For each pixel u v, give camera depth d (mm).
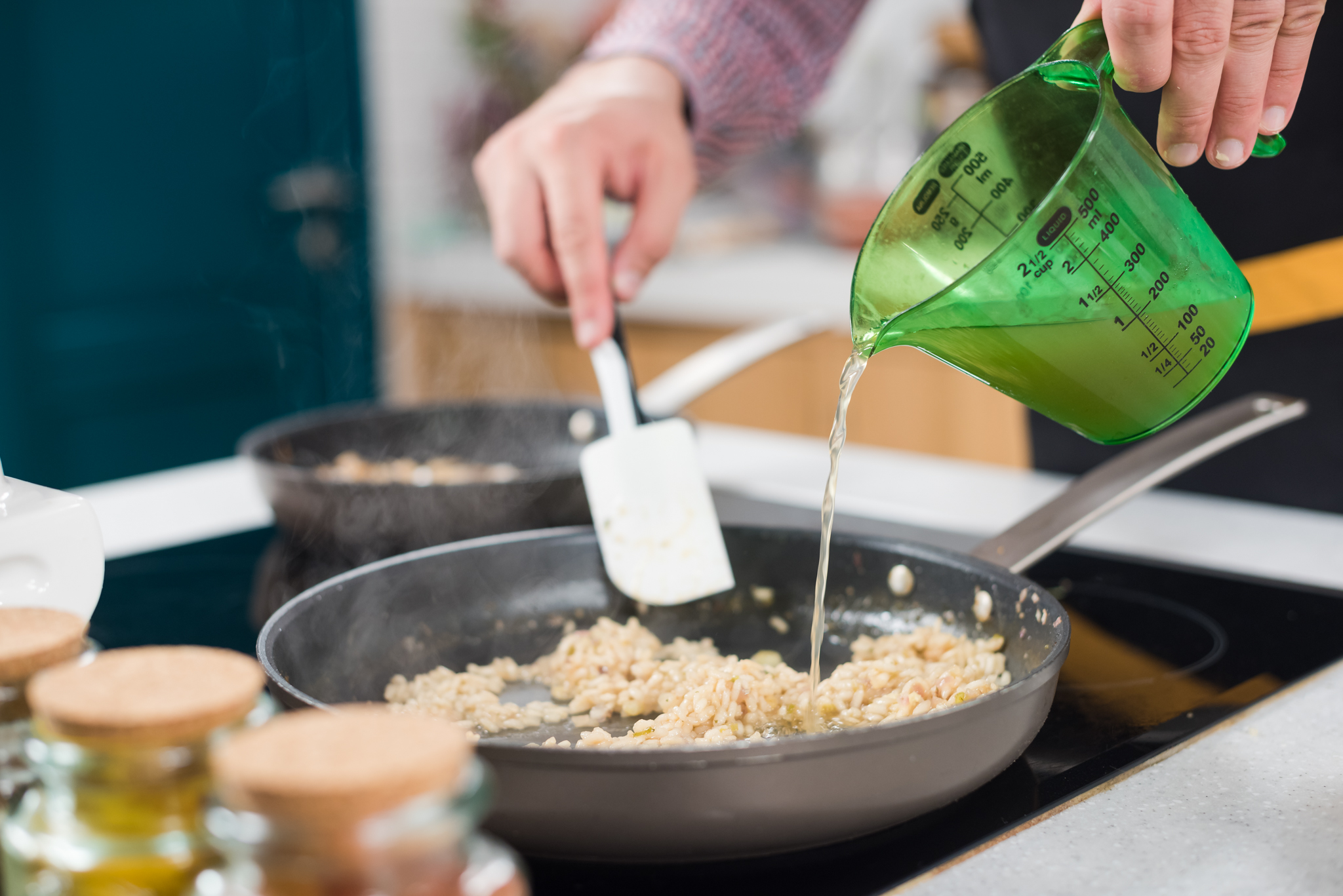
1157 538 1133
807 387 2158
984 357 890
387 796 600
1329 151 1187
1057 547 988
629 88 1206
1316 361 1224
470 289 2717
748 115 1299
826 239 2373
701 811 804
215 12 2525
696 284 2266
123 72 2404
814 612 947
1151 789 869
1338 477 1232
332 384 2834
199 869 715
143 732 684
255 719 733
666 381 1240
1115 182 868
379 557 1107
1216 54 887
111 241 2443
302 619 931
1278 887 809
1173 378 902
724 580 1021
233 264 2643
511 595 1023
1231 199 1230
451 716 945
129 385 2512
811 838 819
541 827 812
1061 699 937
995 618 965
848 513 1173
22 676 758
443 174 2877
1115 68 885
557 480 1083
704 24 1249
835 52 1331
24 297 2334
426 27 2812
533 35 2828
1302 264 1214
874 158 2285
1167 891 808
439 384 2816
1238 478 1271
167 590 1081
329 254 2771
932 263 928
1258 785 868
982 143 920
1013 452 1948
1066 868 821
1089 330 880
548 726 945
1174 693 938
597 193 1127
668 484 1031
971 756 828
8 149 2271
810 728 920
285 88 2654
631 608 1038
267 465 1098
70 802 719
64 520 835
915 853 829
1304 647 976
